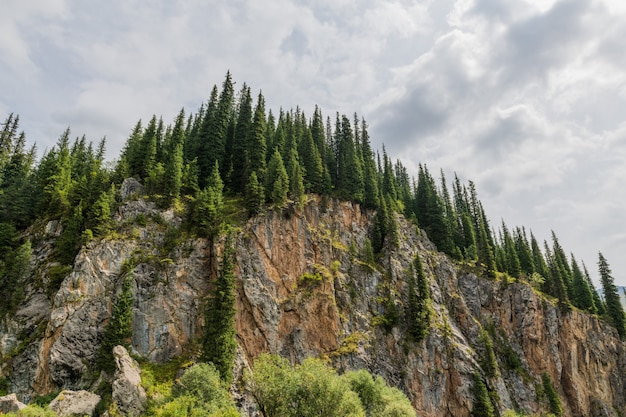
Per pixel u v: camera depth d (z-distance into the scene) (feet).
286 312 248.93
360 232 331.57
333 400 150.51
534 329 338.75
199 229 249.55
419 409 251.19
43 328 200.13
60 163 303.48
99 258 219.61
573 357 349.00
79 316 201.16
